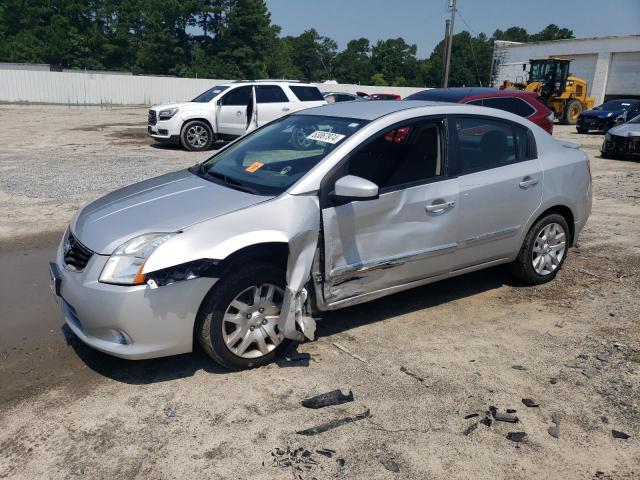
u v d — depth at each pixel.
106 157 13.31
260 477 2.83
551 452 3.03
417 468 2.90
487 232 4.74
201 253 3.41
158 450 3.02
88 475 2.84
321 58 109.81
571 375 3.78
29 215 7.83
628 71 40.78
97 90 39.84
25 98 38.03
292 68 93.31
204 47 66.69
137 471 2.87
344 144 4.01
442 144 4.46
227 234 3.51
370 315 4.70
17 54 61.66
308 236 3.71
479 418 3.31
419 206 4.25
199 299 3.48
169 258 3.36
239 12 64.69
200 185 4.21
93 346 3.51
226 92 15.45
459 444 3.08
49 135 18.08
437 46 97.50
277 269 3.74
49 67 45.00
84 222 3.91
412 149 4.31
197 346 4.02
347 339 4.26
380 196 4.05
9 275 5.62
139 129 20.91
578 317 4.71
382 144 4.16
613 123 23.64
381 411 3.36
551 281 5.55
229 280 3.58
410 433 3.17
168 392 3.54
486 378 3.73
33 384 3.64
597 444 3.10
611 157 15.09
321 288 3.94
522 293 5.24
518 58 48.25
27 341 4.22
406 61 104.44
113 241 3.51
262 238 3.56
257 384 3.64
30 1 64.19
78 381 3.67
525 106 10.97
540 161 5.10
